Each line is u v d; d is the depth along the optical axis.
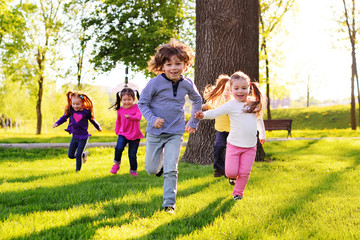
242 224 3.01
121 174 6.14
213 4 7.50
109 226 3.01
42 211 3.50
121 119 6.10
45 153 9.92
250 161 4.11
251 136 4.12
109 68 20.20
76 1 23.20
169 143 3.71
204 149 7.59
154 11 20.98
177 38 20.80
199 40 7.72
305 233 2.78
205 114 4.02
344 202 3.77
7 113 52.91
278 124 17.42
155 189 4.62
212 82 7.45
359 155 9.52
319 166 7.07
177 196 4.25
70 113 6.23
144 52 19.48
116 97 6.12
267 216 3.25
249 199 3.96
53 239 2.67
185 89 3.83
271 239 2.61
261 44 23.28
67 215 3.30
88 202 3.94
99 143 11.55
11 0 17.31
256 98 4.31
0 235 2.69
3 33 19.69
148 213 3.44
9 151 9.92
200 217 3.25
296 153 10.46
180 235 2.73
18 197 4.06
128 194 4.30
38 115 26.55
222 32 7.45
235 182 4.51
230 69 7.43
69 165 7.68
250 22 7.68
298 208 3.55
